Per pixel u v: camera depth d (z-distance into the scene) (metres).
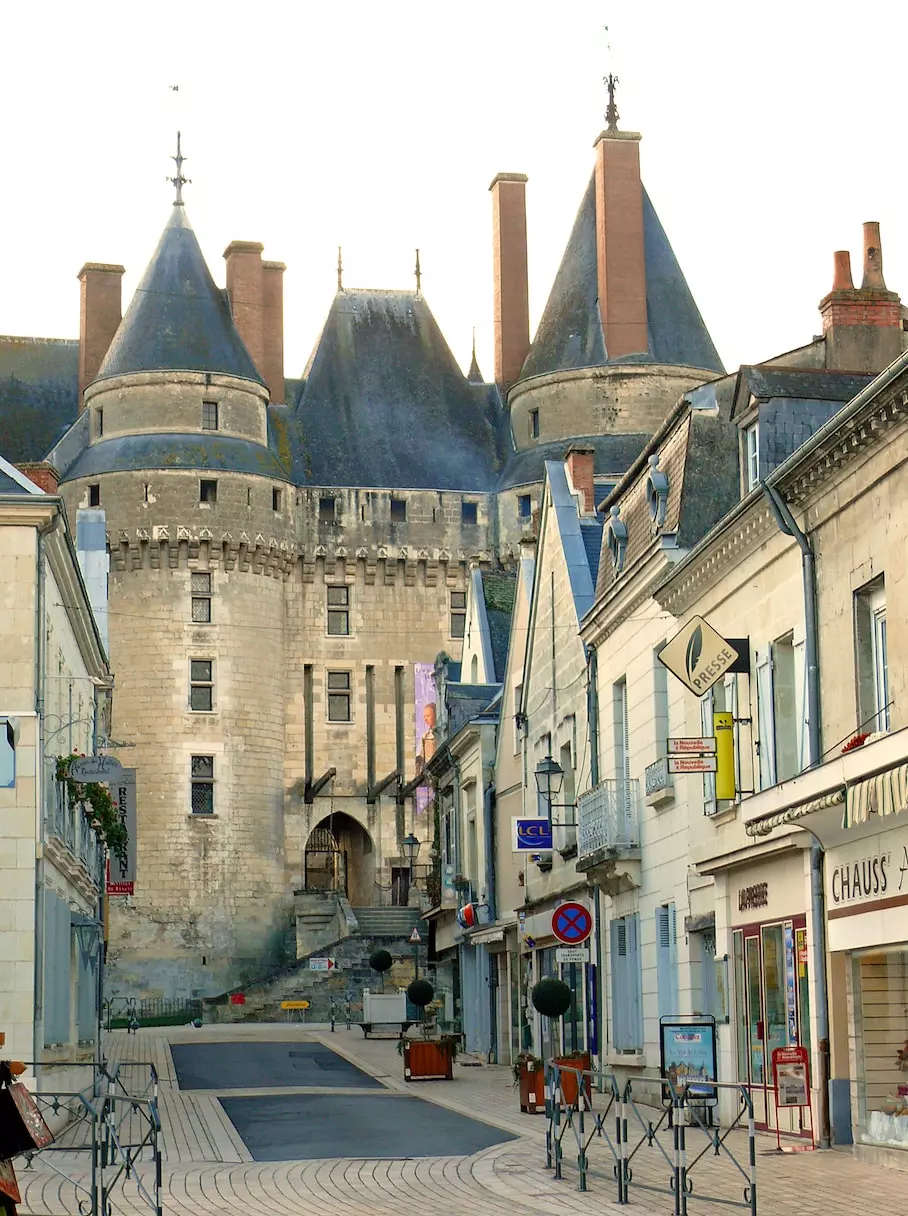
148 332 75.88
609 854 27.11
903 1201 14.17
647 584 25.89
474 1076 33.06
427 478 80.56
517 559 78.62
